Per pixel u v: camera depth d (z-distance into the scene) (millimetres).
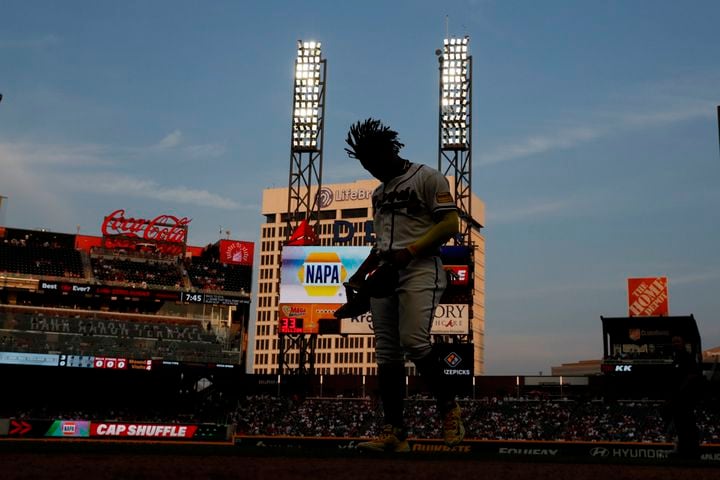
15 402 68812
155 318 74188
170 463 5363
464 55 69688
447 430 8172
